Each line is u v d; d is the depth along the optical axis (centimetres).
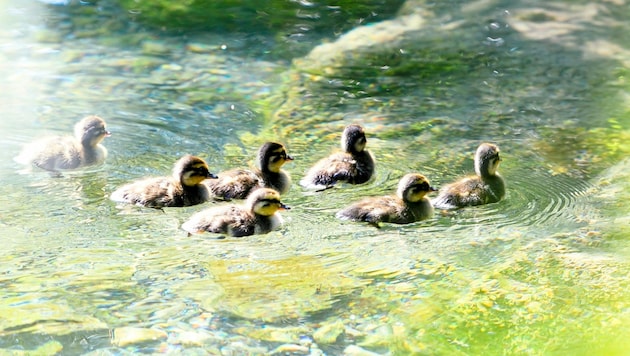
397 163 1305
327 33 1867
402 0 2027
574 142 1386
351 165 1243
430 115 1485
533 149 1361
